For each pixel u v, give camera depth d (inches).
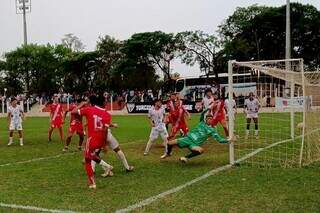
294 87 751.1
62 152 589.3
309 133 574.9
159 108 533.0
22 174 424.8
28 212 292.5
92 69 2593.5
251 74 740.7
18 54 2559.1
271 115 969.5
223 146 613.6
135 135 804.6
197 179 386.0
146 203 309.1
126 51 2447.1
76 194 339.9
